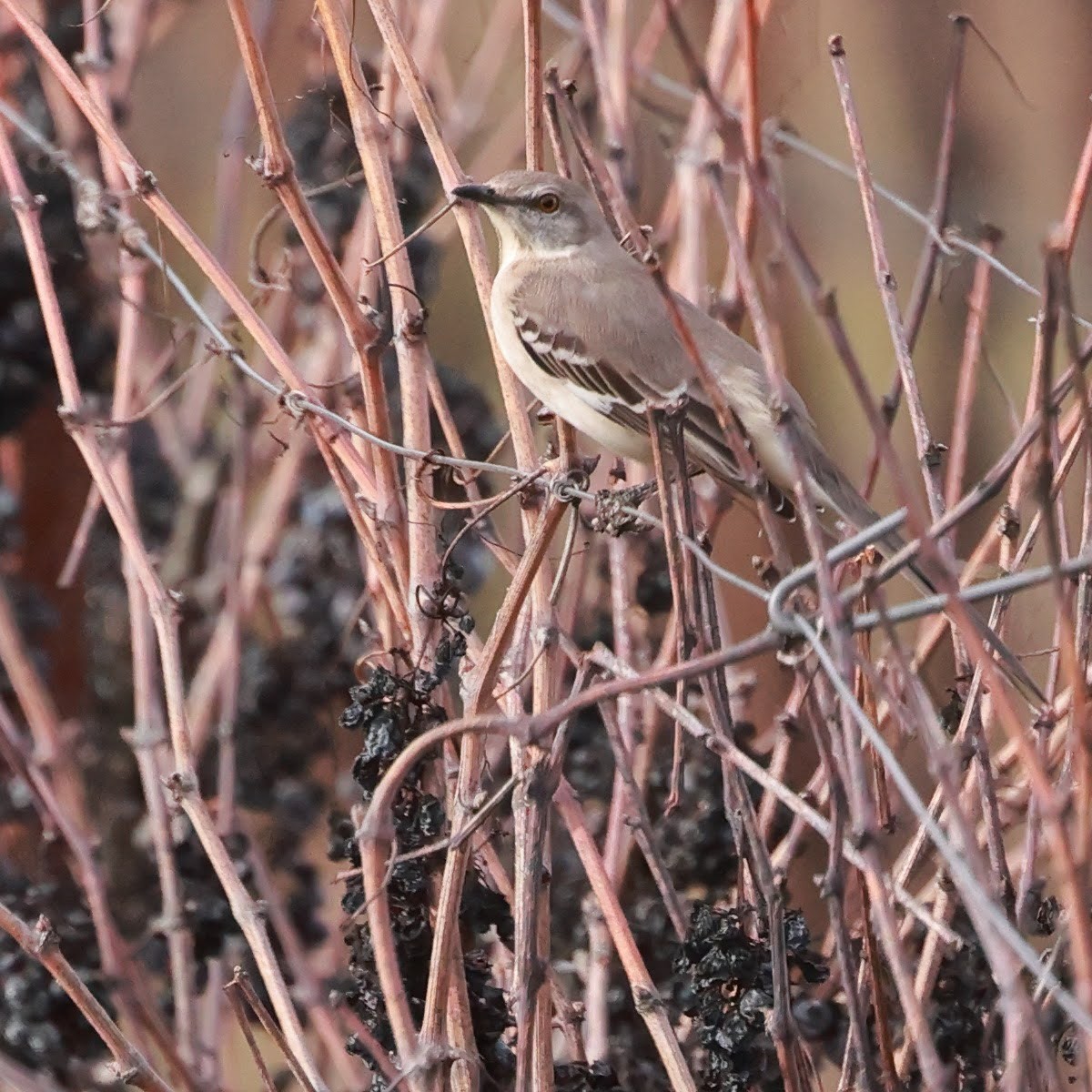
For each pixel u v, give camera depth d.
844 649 5.69
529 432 8.62
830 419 13.78
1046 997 6.89
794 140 9.98
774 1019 6.81
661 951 9.07
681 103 13.08
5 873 10.41
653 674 6.11
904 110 18.80
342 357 11.03
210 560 12.91
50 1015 9.66
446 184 8.75
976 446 14.35
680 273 10.70
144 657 10.23
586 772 10.24
